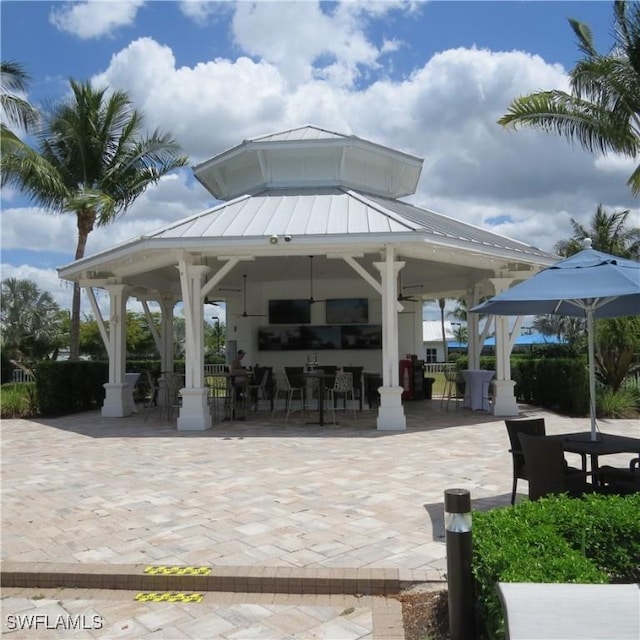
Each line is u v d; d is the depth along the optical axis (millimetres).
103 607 4098
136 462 8773
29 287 31172
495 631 3033
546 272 5848
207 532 5391
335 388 12859
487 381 15617
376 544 5008
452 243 11047
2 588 4457
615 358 17062
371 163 15297
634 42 13875
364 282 18062
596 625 2430
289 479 7473
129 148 22297
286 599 4172
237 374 13617
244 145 14289
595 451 5387
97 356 37844
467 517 3449
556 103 14828
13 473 8141
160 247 11133
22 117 17797
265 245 10906
